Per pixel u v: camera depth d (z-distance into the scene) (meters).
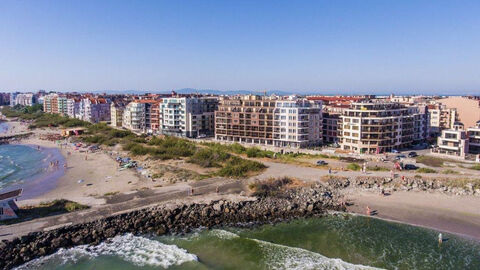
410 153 141.62
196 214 79.06
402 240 68.62
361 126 147.38
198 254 63.75
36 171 129.50
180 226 74.75
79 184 104.19
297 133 159.00
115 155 153.00
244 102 180.25
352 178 102.81
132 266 59.50
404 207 84.50
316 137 166.88
